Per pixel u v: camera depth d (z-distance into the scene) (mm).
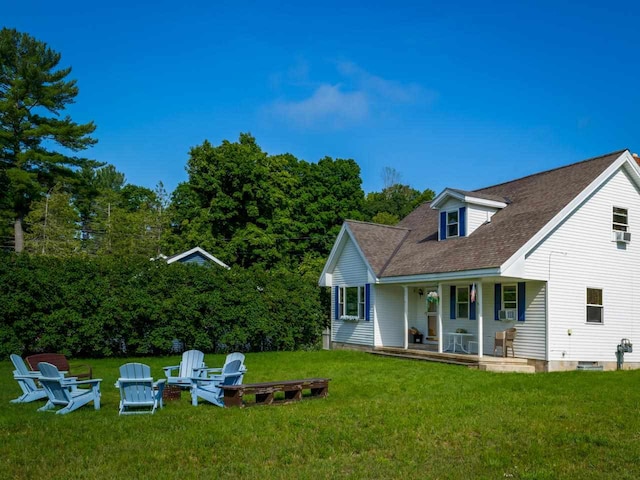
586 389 13492
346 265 26719
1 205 41406
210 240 36500
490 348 20266
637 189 20984
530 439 8883
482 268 17891
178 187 48625
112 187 75562
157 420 10148
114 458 7875
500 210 22031
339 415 10539
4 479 7016
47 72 41812
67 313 20000
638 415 10445
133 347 21922
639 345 20266
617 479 7113
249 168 37312
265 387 11852
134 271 21531
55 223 39531
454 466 7633
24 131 39562
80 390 12391
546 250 18250
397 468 7543
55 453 8062
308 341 27297
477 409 11070
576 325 18672
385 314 24500
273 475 7215
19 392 13055
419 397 12664
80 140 42031
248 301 24078
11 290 19281
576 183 19875
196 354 14703
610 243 19906
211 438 8852
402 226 28656
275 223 39875
